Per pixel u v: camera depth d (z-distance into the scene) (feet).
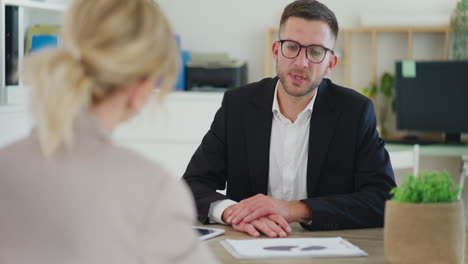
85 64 2.65
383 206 5.72
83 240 2.49
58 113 2.53
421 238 4.07
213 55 13.76
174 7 14.89
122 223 2.56
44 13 10.58
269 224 5.29
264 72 14.70
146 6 2.77
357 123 6.21
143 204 2.63
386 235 4.27
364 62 14.25
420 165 14.05
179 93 12.46
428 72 13.32
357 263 4.33
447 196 4.11
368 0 14.11
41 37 9.71
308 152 6.22
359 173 6.14
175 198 2.70
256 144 6.37
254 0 14.60
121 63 2.62
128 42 2.64
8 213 2.55
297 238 5.04
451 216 4.05
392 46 14.11
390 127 14.33
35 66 2.64
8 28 9.08
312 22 5.86
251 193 6.45
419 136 14.19
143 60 2.67
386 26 13.70
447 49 13.70
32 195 2.55
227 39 14.79
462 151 12.32
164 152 12.59
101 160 2.64
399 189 4.26
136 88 2.80
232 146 6.47
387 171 6.09
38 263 2.49
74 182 2.57
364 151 6.17
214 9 14.76
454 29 13.50
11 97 9.11
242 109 6.51
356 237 5.19
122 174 2.64
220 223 5.74
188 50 14.94
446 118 13.26
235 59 14.74
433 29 13.57
